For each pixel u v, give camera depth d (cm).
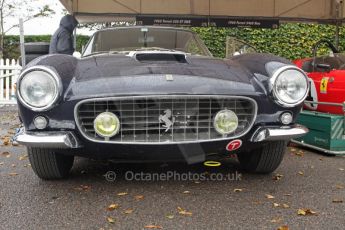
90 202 310
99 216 283
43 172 351
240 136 319
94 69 330
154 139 307
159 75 316
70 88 308
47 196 324
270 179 371
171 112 308
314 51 612
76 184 354
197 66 345
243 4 693
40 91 301
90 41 455
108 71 325
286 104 324
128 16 666
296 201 313
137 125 307
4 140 594
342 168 418
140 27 468
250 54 388
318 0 708
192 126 312
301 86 328
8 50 1457
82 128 306
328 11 714
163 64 342
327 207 301
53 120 305
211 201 312
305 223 271
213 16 689
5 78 1050
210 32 1034
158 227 264
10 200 315
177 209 296
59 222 273
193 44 458
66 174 369
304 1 704
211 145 316
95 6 651
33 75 302
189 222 273
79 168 405
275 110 327
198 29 1032
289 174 390
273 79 323
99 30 466
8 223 272
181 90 303
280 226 266
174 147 309
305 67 625
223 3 689
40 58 331
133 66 334
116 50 435
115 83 306
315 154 493
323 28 1055
